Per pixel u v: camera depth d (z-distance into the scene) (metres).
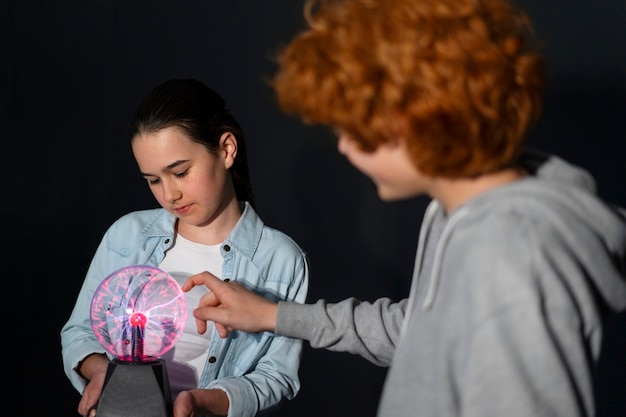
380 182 0.82
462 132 0.72
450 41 0.71
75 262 2.51
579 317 0.70
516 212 0.72
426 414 0.74
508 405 0.67
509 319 0.68
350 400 2.32
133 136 1.30
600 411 1.97
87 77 2.49
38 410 2.50
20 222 2.53
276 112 2.33
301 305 1.09
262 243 1.48
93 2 2.47
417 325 0.78
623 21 1.96
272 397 1.34
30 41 2.50
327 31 0.76
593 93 1.99
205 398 1.21
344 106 0.73
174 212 1.34
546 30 2.02
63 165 2.50
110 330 1.24
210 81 2.39
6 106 2.51
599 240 0.74
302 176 2.33
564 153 2.01
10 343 2.51
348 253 2.30
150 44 2.44
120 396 1.12
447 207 0.83
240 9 2.36
